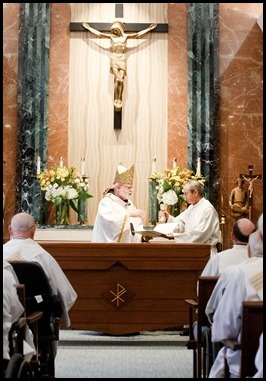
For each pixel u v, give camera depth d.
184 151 11.93
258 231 4.59
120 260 7.91
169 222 9.53
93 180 11.88
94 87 12.04
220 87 11.98
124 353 7.67
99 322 7.91
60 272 6.00
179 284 7.97
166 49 12.09
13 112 11.78
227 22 12.09
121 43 11.81
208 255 7.97
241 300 4.44
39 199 11.42
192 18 12.00
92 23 12.00
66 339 8.66
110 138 11.96
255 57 12.02
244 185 11.63
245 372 4.11
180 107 12.02
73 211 11.60
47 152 11.83
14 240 6.08
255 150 11.88
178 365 6.96
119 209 9.00
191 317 6.18
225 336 4.48
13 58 11.88
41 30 11.88
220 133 11.90
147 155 11.94
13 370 3.70
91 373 6.52
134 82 12.03
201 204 9.21
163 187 10.81
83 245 7.89
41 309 5.52
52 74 12.01
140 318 7.95
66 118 11.96
